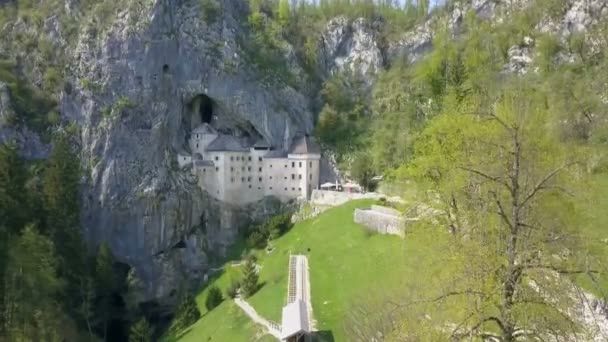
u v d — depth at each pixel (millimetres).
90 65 126938
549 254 16312
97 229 116875
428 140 30234
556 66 111438
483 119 23938
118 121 121312
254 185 127625
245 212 125438
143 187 119438
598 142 61031
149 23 129250
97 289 100438
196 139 131000
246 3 160875
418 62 155750
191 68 133500
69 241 103500
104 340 100500
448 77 113000
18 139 118562
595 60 105312
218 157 126438
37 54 132250
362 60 162250
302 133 138250
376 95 148500
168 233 119812
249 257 105000
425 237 24625
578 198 20500
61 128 123312
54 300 83625
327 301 61344
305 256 83875
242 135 140000
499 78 114625
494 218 17453
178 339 80438
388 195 86438
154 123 124938
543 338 15836
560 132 63688
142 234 118500
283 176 126312
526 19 133625
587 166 22328
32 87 128750
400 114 127312
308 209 112688
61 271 94500
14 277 77062
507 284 15633
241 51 139500
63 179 107375
